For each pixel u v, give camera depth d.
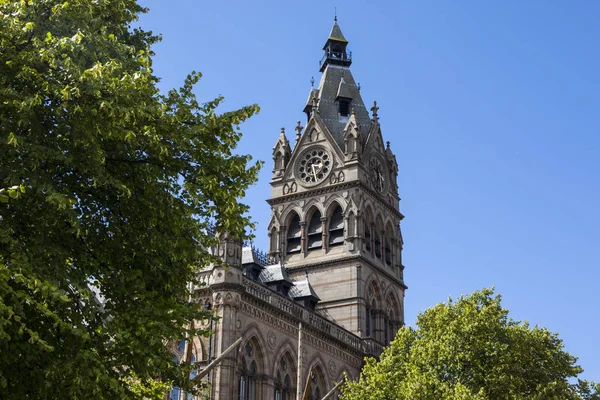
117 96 24.17
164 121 26.22
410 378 54.66
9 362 21.95
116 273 25.89
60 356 23.09
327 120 95.62
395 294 93.00
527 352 56.31
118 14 31.02
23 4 24.61
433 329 58.88
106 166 26.12
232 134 28.28
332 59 101.06
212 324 62.88
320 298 86.88
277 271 78.62
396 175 99.81
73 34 26.47
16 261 21.25
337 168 91.62
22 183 22.62
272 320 68.88
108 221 26.48
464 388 50.88
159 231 27.06
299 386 53.91
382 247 93.19
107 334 25.14
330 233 90.50
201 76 29.94
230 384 61.38
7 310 19.44
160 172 27.19
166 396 59.25
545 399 54.56
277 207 93.75
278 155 96.31
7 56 23.78
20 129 24.30
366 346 82.94
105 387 23.56
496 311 57.50
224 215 28.39
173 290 27.55
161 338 25.45
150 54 34.25
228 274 63.78
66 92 22.72
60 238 25.34
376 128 96.88
